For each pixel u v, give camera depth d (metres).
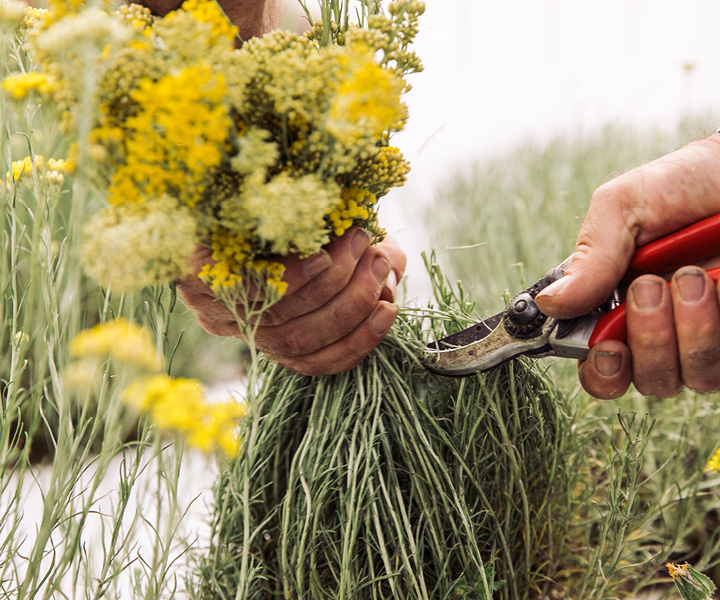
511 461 0.83
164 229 0.47
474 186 2.42
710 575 0.97
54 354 0.81
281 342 0.77
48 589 0.62
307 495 0.74
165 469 0.69
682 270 0.68
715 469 0.93
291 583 0.78
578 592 0.91
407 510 0.81
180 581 0.95
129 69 0.49
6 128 0.71
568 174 2.32
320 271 0.68
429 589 0.82
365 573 0.79
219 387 1.59
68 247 0.70
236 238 0.57
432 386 0.85
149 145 0.48
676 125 2.67
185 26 0.49
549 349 0.78
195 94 0.45
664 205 0.78
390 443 0.81
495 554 0.84
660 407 1.19
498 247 1.85
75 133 0.53
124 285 0.49
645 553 0.99
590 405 1.13
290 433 0.87
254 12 0.86
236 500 0.83
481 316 0.98
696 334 0.68
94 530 0.92
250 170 0.50
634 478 0.85
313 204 0.50
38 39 0.47
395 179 0.66
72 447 0.66
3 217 0.72
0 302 0.72
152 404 0.53
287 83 0.52
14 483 1.13
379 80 0.49
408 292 1.55
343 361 0.78
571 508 0.99
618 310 0.74
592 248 0.76
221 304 0.75
